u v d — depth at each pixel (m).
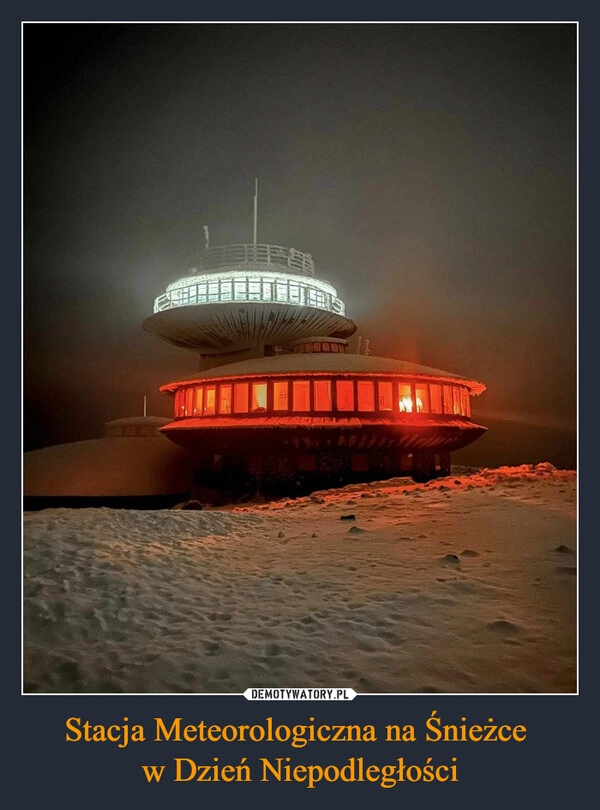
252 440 28.61
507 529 11.76
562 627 7.18
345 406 28.58
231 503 30.69
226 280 42.25
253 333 41.34
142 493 37.53
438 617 7.60
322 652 6.84
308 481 29.20
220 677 6.43
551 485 16.64
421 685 6.11
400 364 31.55
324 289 45.66
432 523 12.95
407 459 30.98
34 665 6.79
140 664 6.75
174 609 8.38
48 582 9.16
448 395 31.12
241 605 8.48
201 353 46.50
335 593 8.73
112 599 8.61
